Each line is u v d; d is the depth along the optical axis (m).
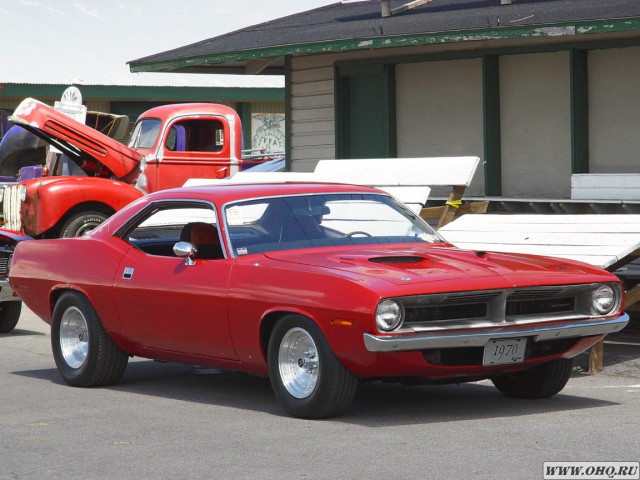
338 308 6.45
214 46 17.41
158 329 7.82
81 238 8.67
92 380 8.40
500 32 13.16
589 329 6.98
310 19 18.89
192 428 6.71
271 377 7.03
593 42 13.93
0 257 11.48
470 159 12.18
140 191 16.31
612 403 7.41
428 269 6.75
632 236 9.28
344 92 16.80
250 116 33.66
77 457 5.97
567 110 14.55
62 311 8.61
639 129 13.85
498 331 6.64
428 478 5.29
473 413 7.06
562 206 13.88
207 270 7.41
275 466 5.62
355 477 5.34
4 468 5.74
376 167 13.05
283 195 7.82
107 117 18.52
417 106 16.05
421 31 14.05
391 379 7.04
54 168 17.27
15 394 8.19
